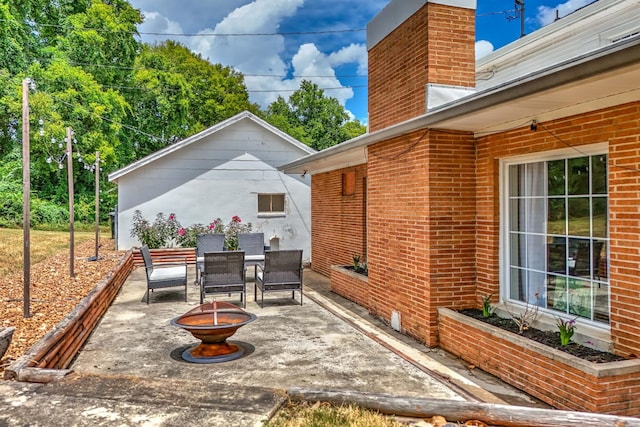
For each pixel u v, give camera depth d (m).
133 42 25.73
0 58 20.69
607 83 3.48
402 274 6.31
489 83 9.26
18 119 20.83
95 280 8.82
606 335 4.13
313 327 6.45
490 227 5.60
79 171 25.25
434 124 5.30
